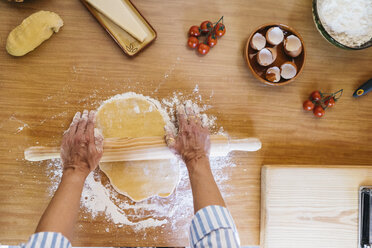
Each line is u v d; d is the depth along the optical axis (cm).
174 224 106
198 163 92
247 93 108
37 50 102
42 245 67
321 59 110
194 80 107
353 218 100
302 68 100
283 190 100
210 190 84
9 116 102
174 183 105
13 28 102
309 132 110
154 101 106
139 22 103
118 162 104
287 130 110
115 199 104
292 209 100
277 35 102
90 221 103
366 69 111
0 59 101
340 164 111
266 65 101
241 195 107
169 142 95
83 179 89
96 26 104
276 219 100
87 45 104
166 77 106
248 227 107
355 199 100
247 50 102
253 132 109
